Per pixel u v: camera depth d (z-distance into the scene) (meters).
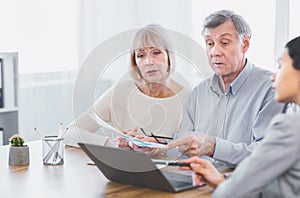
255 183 1.43
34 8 4.30
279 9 3.87
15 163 2.21
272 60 3.94
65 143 2.60
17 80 3.95
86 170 2.14
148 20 4.68
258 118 2.28
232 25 2.34
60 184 1.94
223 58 2.33
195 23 4.42
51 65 4.43
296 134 1.41
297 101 1.54
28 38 4.29
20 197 1.79
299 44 1.53
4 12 4.14
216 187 1.71
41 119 4.42
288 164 1.42
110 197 1.78
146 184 1.87
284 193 1.46
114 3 4.72
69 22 4.52
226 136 2.39
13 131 4.00
